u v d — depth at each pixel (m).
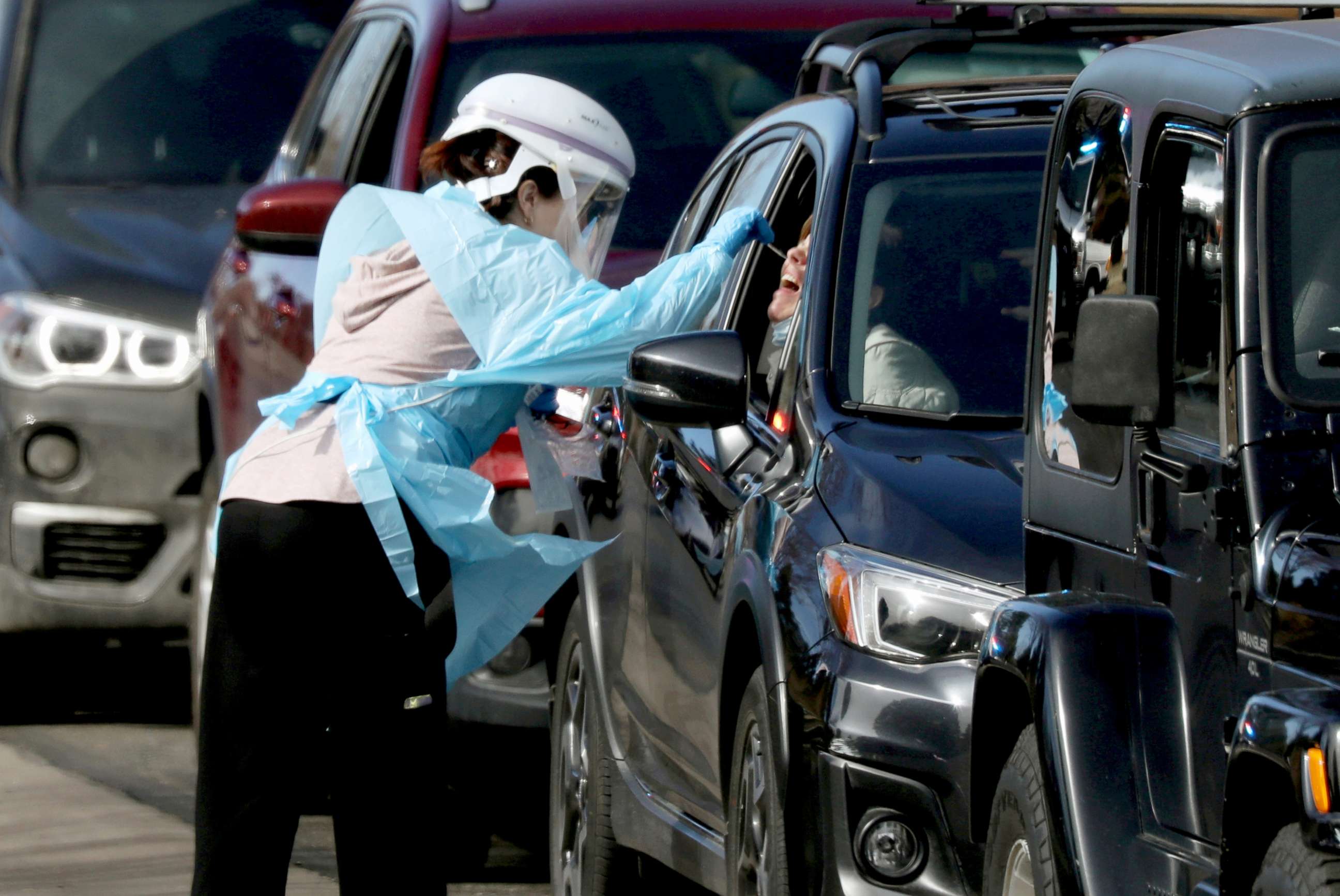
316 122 28.14
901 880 13.24
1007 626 12.30
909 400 15.38
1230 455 10.76
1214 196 11.37
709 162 24.44
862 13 25.16
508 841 21.98
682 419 15.20
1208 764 10.98
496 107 13.98
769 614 14.31
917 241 16.09
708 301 14.14
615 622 18.50
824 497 14.62
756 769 14.71
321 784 13.50
